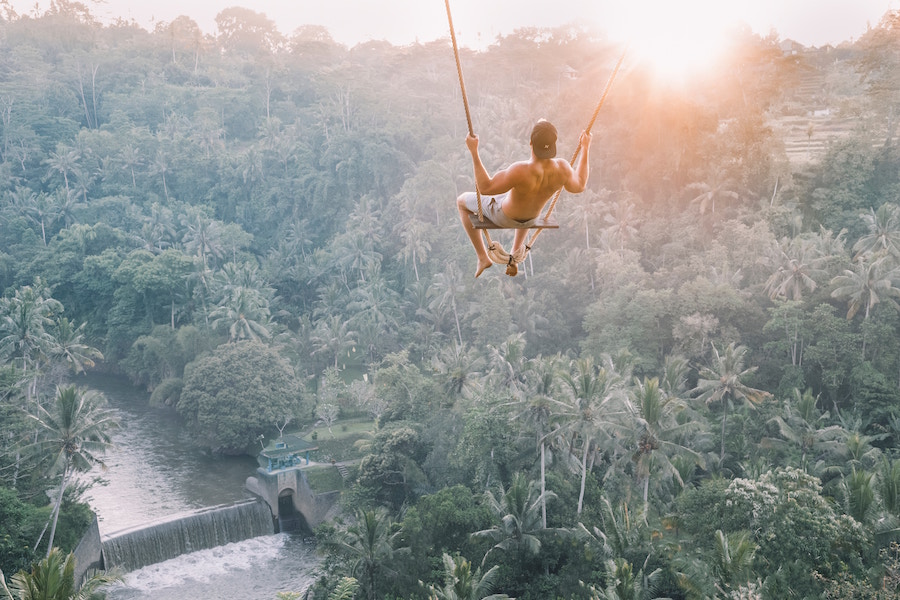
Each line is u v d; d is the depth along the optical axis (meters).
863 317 93.81
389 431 86.50
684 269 107.19
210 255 159.75
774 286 97.50
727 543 44.84
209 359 107.38
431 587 51.94
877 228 97.50
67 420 67.12
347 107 190.25
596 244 127.69
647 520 57.97
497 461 72.50
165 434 110.38
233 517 84.06
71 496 73.50
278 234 174.12
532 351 117.00
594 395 66.06
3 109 183.25
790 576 45.94
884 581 42.00
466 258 137.25
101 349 141.75
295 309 153.38
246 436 102.06
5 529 62.78
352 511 82.00
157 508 86.06
